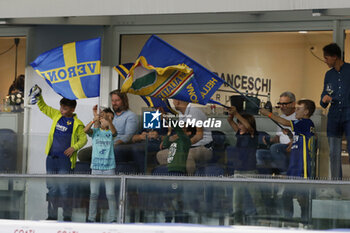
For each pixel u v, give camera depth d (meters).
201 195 24.86
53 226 24.09
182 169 27.31
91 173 28.28
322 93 34.97
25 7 32.84
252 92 38.19
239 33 38.75
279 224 24.48
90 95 29.14
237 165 27.02
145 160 27.70
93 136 28.48
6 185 25.64
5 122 40.03
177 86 29.44
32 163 28.31
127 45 40.88
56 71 29.22
